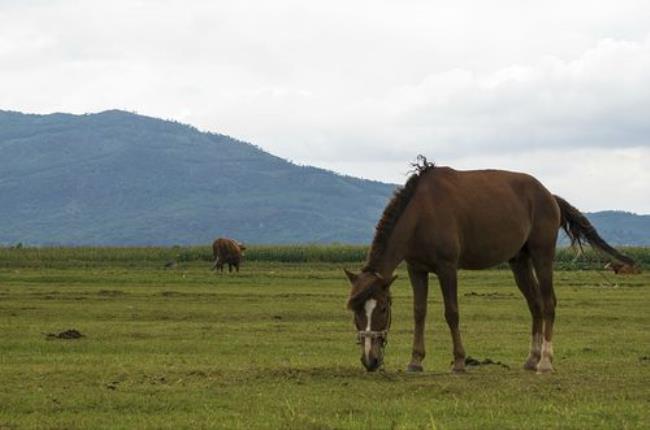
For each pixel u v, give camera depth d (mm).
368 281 16266
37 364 18484
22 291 37250
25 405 14094
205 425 12961
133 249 73188
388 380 16281
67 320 27438
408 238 17219
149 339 22922
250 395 14930
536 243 18797
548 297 18766
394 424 12914
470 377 16797
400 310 31328
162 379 16250
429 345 22656
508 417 13562
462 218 17625
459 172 18266
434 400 14695
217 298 35062
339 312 30219
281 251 67875
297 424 12992
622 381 16484
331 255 67688
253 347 21688
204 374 16766
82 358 19500
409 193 17359
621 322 28047
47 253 68125
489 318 29000
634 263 19531
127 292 37250
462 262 18016
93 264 60906
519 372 17766
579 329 26219
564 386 15914
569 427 13016
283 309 31047
